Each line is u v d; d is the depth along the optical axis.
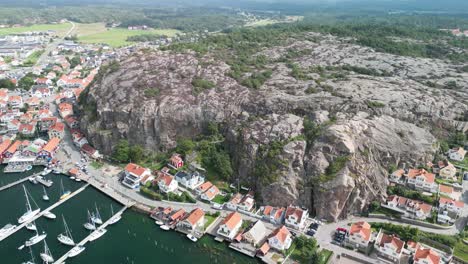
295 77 193.25
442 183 138.00
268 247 108.62
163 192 134.62
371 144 135.62
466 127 161.25
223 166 141.88
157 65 196.25
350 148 126.00
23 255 106.50
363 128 139.12
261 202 128.88
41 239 112.38
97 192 139.00
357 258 104.62
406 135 143.75
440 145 155.12
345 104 152.00
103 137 164.62
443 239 109.12
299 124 140.75
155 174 147.62
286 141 134.00
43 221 121.56
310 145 131.88
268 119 147.00
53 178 148.25
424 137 146.88
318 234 114.75
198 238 114.19
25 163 157.88
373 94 167.12
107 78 190.62
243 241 112.50
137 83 178.38
